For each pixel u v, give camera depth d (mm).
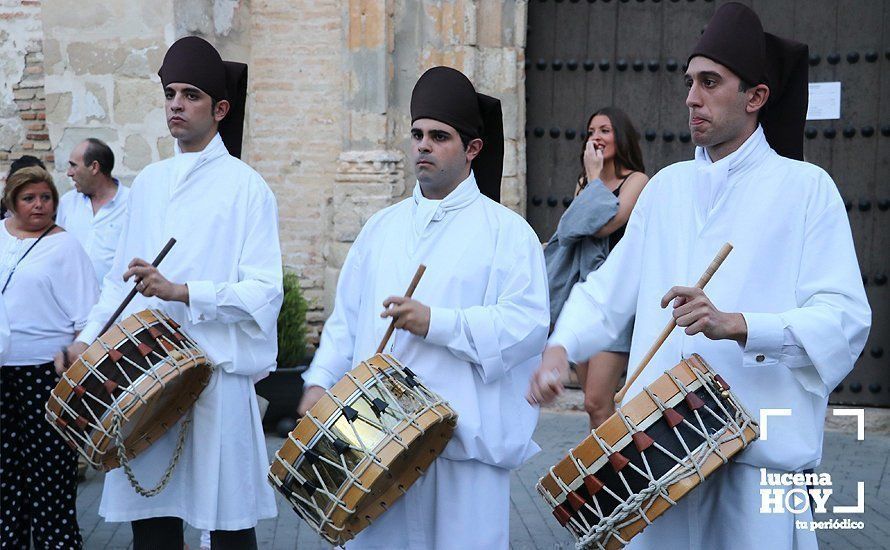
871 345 11008
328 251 11289
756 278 4414
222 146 6344
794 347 4246
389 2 10922
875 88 10844
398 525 5074
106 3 10484
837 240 4406
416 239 5152
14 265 7148
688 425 4141
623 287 4777
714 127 4484
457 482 5008
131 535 7793
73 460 7172
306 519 4684
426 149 5109
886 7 10766
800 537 4395
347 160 11000
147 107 10516
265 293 6062
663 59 11250
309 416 4629
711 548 4527
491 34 11039
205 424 6051
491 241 5137
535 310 5102
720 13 4500
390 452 4508
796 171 4480
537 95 11422
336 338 5371
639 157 7555
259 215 6227
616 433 4164
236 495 6113
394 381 4691
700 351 4441
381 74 10906
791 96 4605
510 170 11078
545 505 8453
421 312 4855
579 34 11320
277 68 11289
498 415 5055
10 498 7129
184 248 6102
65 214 9023
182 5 10469
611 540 4215
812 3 10898
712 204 4543
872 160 10891
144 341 5645
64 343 7215
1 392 7102
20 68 11336
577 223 7148
